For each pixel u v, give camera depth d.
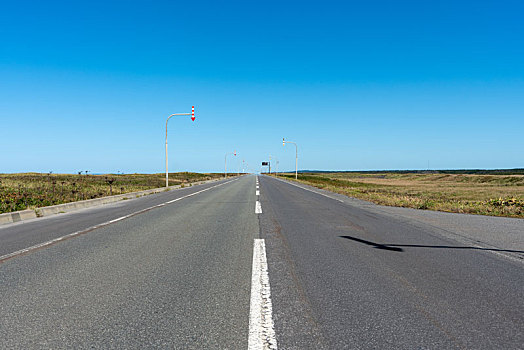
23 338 2.71
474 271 4.66
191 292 3.78
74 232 7.91
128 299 3.56
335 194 21.86
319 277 4.34
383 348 2.55
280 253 5.68
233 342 2.64
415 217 10.69
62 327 2.90
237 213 11.55
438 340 2.68
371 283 4.11
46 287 3.95
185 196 20.19
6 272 4.58
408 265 4.95
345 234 7.52
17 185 26.36
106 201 16.92
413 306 3.38
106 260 5.23
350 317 3.11
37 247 6.23
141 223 9.34
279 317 3.10
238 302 3.48
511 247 6.26
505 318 3.11
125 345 2.59
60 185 29.16
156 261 5.16
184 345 2.59
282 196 19.75
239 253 5.68
